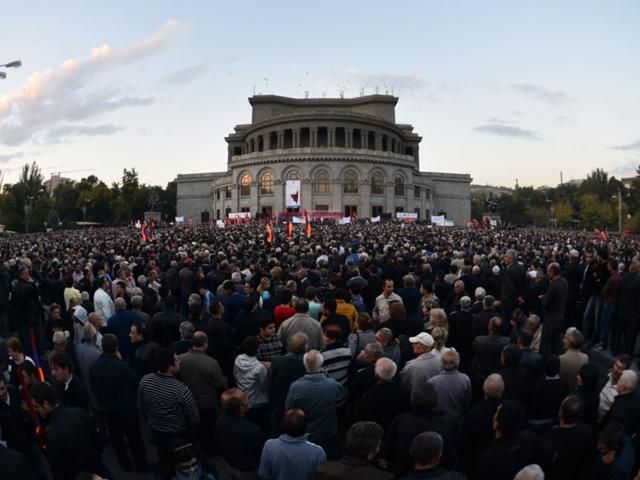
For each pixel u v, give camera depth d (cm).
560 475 672
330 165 9719
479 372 970
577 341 929
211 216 12394
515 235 5309
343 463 551
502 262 2116
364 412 741
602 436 629
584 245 3619
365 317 975
